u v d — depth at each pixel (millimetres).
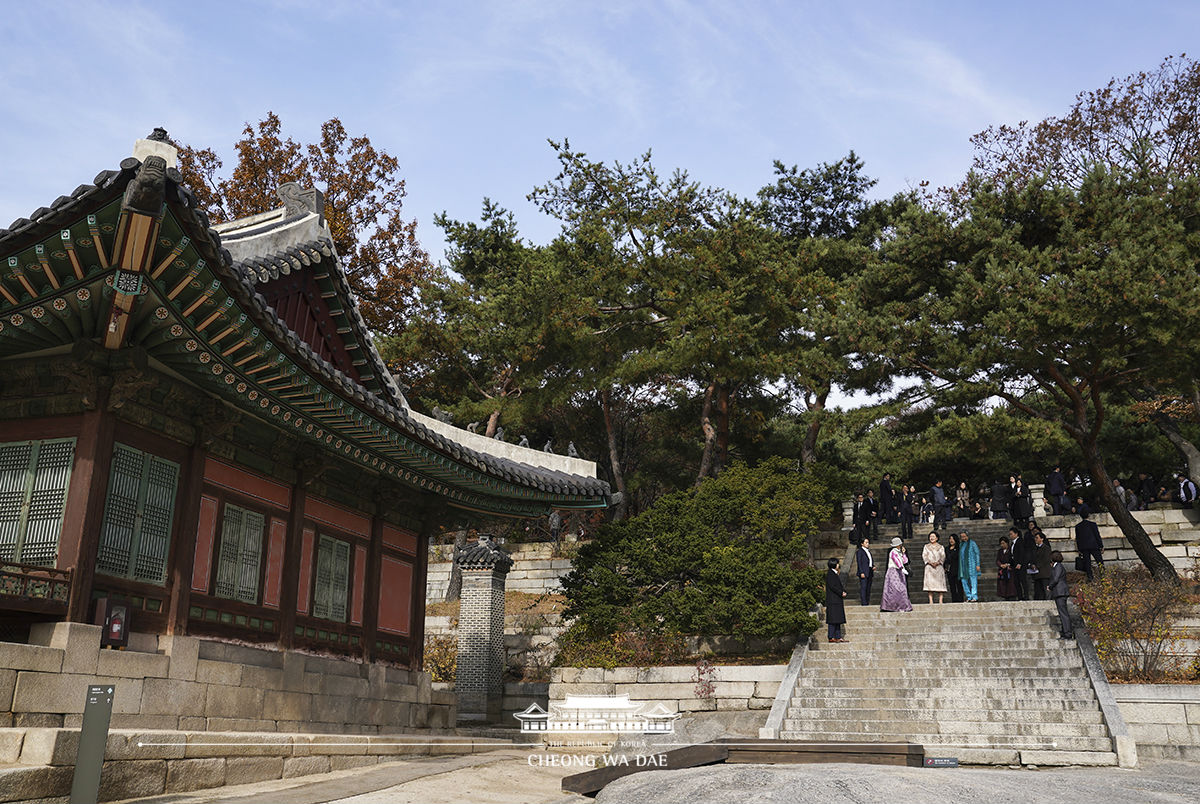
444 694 20812
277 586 16109
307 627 16844
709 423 37000
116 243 10453
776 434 43719
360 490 18969
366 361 19438
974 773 9633
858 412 27516
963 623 21828
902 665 19781
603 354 31906
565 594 24609
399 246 35188
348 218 34094
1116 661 18688
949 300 24891
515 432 45656
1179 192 24734
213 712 13766
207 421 14328
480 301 37656
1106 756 15234
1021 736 16297
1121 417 37438
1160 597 20203
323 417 15164
